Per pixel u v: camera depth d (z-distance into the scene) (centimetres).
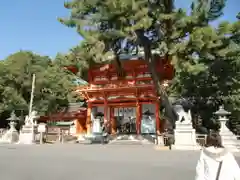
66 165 1248
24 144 2723
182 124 2186
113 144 2867
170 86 3186
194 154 1706
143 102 3534
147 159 1465
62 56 3691
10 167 1194
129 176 984
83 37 2323
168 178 948
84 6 2338
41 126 3084
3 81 4278
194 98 3081
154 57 2923
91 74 3725
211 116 2983
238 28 2119
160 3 2327
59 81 4716
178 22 2141
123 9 2042
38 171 1089
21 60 4369
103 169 1135
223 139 2114
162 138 2681
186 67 2075
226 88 2864
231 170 427
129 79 3569
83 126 4116
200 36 2002
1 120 4688
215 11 2286
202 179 436
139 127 3456
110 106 3762
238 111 2906
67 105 5000
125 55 3488
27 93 4459
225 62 2700
